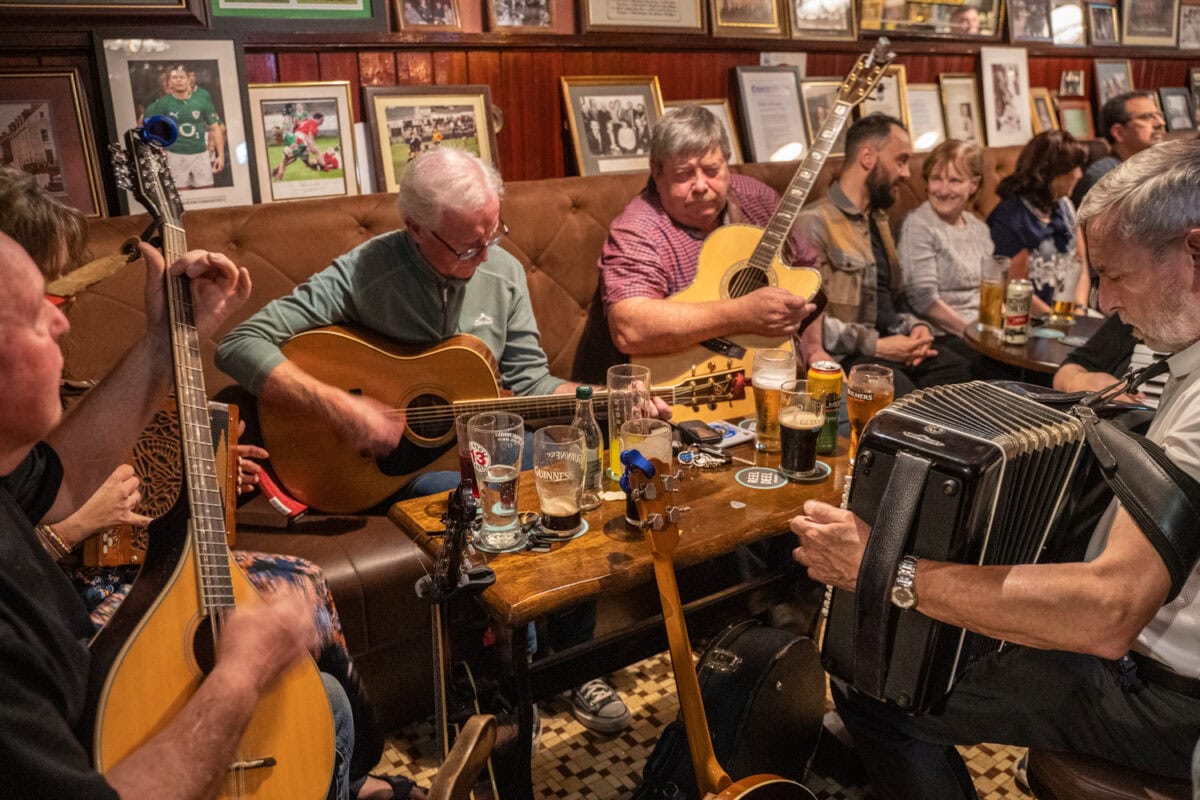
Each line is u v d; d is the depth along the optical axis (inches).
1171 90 213.6
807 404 69.3
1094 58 195.8
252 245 90.2
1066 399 59.8
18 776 33.9
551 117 123.5
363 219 97.3
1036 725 56.6
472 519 53.4
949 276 135.0
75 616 45.4
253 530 82.0
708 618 72.6
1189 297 48.8
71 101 90.0
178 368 51.6
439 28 110.6
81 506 54.6
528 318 97.2
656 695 89.0
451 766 34.9
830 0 148.2
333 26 103.3
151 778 38.6
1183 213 47.4
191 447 50.3
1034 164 143.6
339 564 77.2
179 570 47.4
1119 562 46.5
